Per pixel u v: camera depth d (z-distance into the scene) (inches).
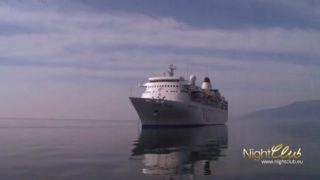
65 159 1284.4
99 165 1130.7
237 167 1082.1
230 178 919.7
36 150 1616.6
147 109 2920.8
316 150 1625.2
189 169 1049.5
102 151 1549.0
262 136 2640.3
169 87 3105.3
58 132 3319.4
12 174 976.3
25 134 2957.7
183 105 2999.5
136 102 2878.9
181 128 3169.3
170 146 1747.0
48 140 2250.2
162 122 3063.5
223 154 1416.1
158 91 3110.2
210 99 3737.7
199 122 3383.4
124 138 2329.0
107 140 2197.3
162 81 3149.6
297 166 1104.8
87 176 942.4
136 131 3484.3
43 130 3752.5
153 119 3024.1
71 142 2069.4
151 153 1459.2
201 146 1745.8
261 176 950.4
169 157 1326.3
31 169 1053.8
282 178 926.4
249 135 2728.8
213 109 3843.5
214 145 1804.9
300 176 952.3
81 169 1051.3
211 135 2519.7
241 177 934.4
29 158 1317.7
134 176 941.2
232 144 1863.9
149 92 3142.2
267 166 1106.1
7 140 2251.5
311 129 4050.2
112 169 1050.7
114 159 1278.3
